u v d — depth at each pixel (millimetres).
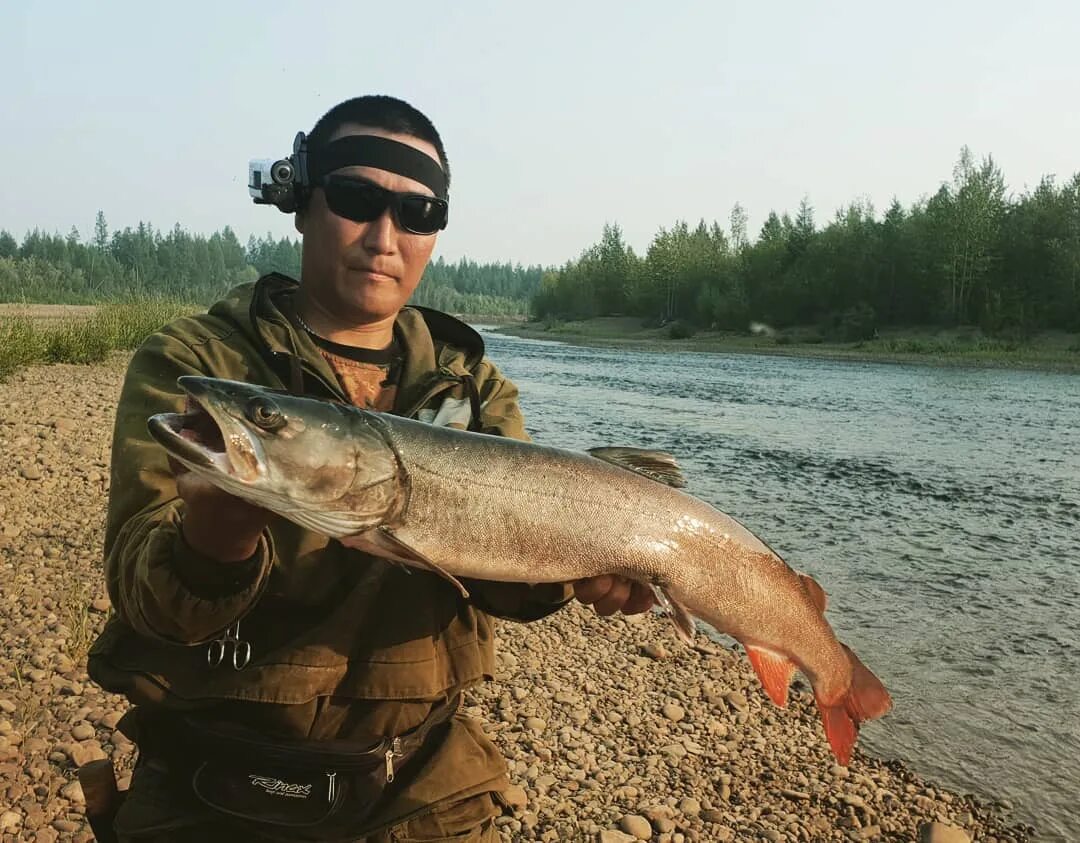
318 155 1015
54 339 8164
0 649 2324
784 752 2363
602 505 1075
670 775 2166
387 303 1033
